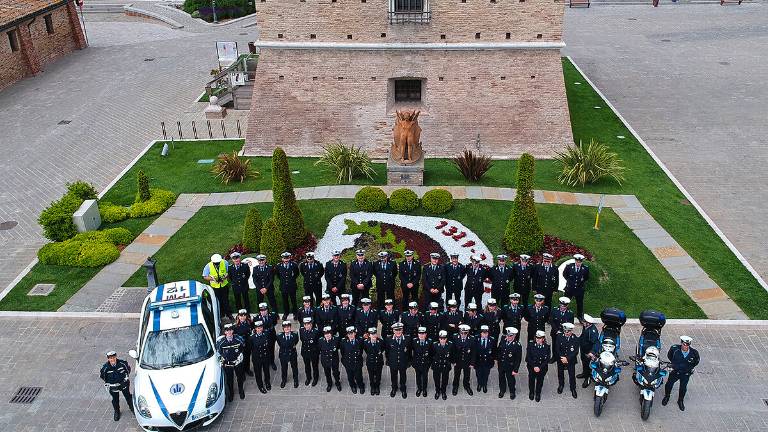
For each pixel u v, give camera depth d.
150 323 15.41
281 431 14.43
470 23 25.77
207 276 17.77
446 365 14.91
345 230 22.16
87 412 15.09
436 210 23.11
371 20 25.89
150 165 28.11
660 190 25.11
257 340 15.21
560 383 15.31
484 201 24.00
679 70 40.19
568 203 24.02
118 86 39.31
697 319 17.75
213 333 16.09
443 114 27.22
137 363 15.00
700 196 24.98
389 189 25.08
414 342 14.98
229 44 39.75
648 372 14.23
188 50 46.91
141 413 14.01
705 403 14.98
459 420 14.65
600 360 14.37
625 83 37.94
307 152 28.22
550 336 17.34
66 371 16.42
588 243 21.42
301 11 26.02
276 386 15.87
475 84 26.77
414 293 17.94
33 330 17.97
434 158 27.70
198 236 22.47
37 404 15.34
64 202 22.77
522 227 20.25
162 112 34.91
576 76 38.81
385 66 26.67
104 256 20.92
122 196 25.41
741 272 19.95
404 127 24.34
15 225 23.98
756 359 16.34
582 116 32.56
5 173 28.09
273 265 19.97
